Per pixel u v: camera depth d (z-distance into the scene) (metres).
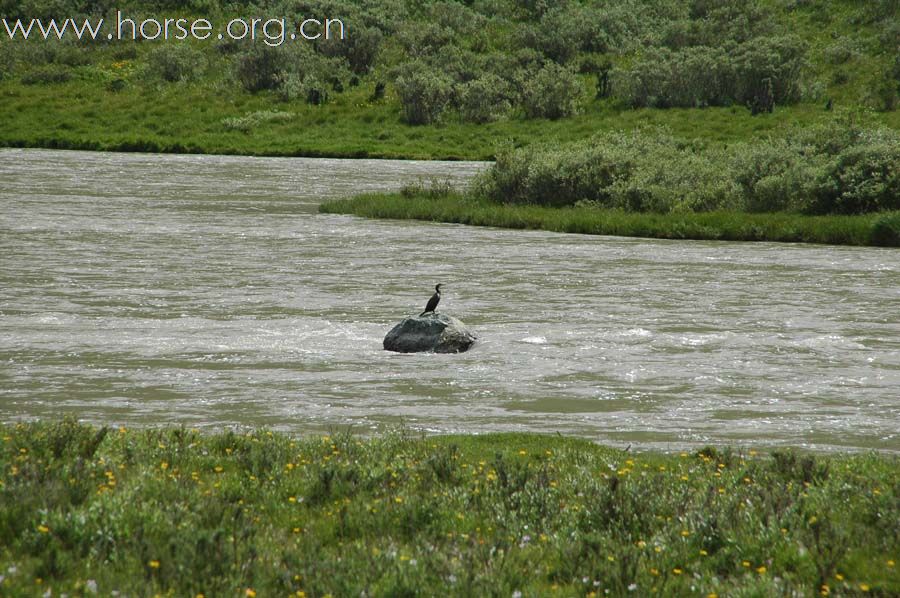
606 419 52.62
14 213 152.38
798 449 47.09
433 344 68.19
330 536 30.34
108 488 32.41
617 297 90.31
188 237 130.75
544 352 68.25
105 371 61.50
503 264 110.62
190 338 71.19
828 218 140.75
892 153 151.25
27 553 26.33
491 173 176.12
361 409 53.72
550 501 33.28
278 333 73.38
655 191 157.75
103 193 185.38
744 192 160.50
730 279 101.19
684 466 41.06
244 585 25.28
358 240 130.88
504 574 26.45
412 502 32.59
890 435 50.09
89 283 94.31
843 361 66.69
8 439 39.00
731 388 59.53
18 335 71.25
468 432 49.50
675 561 28.38
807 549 28.16
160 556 26.16
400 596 24.92
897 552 28.08
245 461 38.62
